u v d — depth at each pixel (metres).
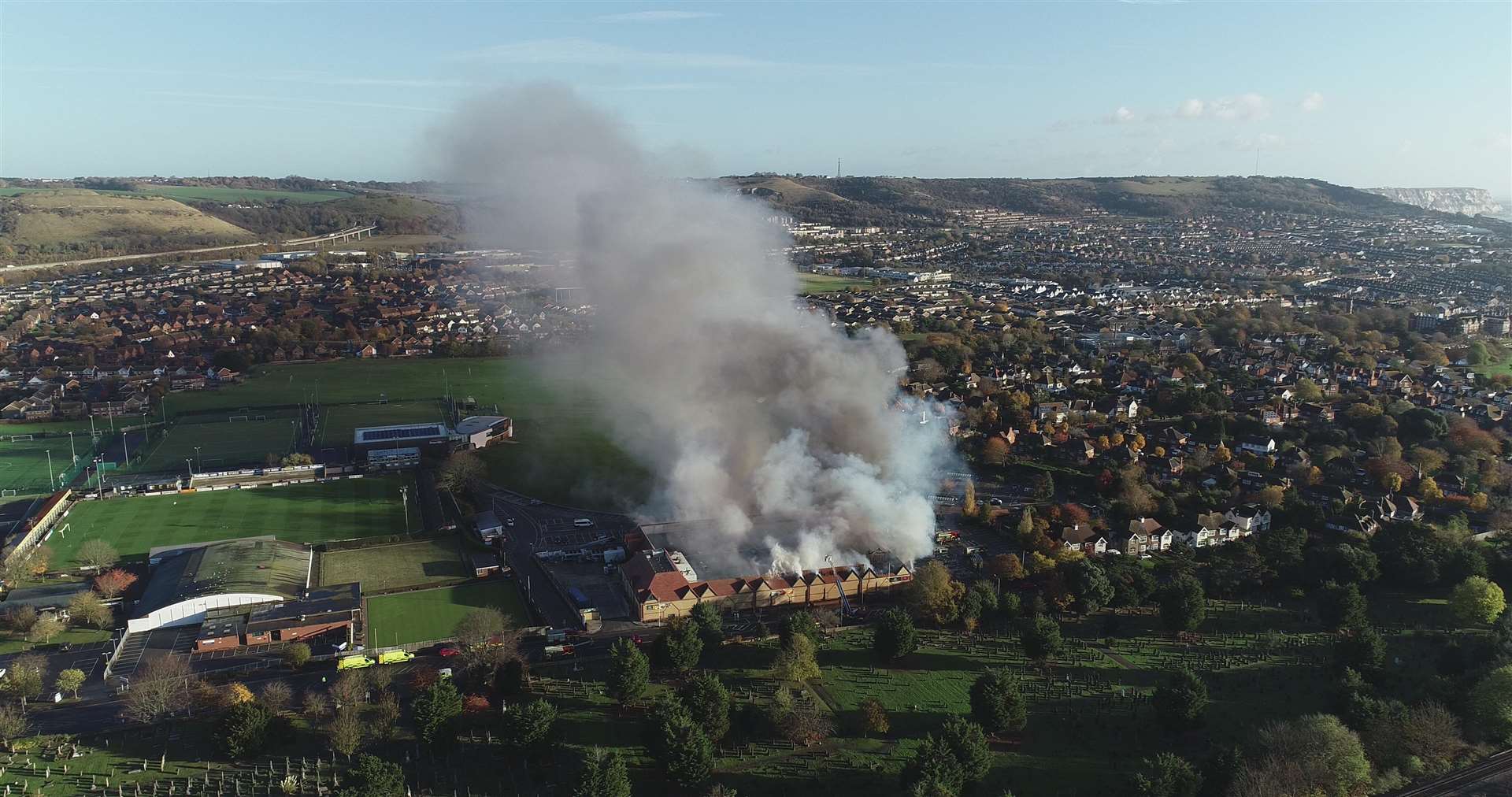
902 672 171.12
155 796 134.25
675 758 135.00
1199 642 182.50
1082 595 189.88
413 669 170.38
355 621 187.88
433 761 142.75
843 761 144.50
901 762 144.50
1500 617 184.50
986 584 194.12
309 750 145.75
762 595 196.00
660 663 167.62
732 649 178.38
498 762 142.88
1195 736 151.25
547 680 167.00
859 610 196.00
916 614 190.38
